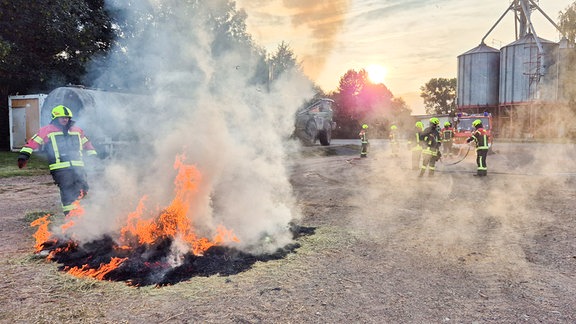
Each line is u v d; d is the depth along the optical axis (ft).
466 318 11.02
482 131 43.50
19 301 11.96
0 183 39.17
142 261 15.12
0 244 17.97
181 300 12.14
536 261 15.75
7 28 65.21
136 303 11.93
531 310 11.48
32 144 18.63
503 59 152.25
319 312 11.37
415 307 11.73
